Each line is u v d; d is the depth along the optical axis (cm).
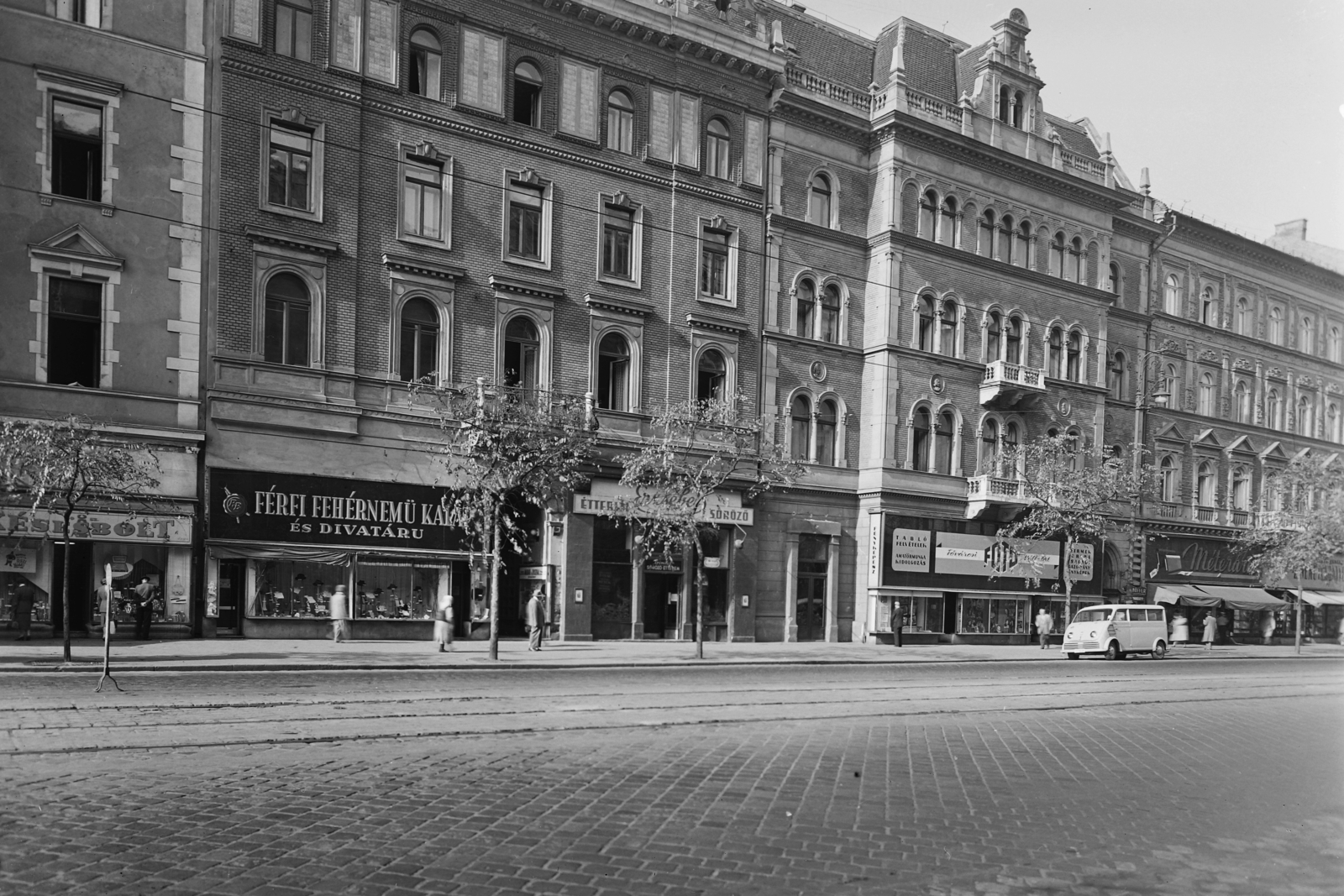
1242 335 5356
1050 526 3994
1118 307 4822
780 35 3831
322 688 1770
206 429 2752
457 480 2797
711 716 1588
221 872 731
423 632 3052
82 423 2244
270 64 2858
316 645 2677
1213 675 2938
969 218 4238
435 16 3142
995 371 4209
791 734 1461
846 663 2881
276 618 2839
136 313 2675
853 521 3994
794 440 3866
